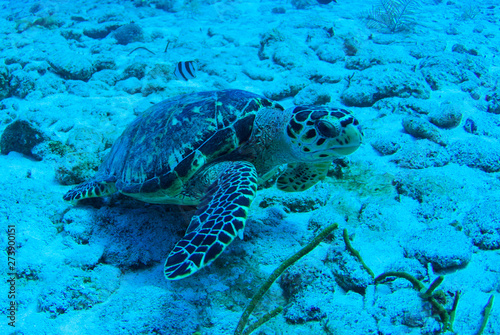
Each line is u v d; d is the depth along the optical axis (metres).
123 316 0.90
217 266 1.04
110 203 1.22
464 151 1.44
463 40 2.88
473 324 0.88
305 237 1.13
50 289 0.96
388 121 1.70
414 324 0.88
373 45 2.68
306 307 0.93
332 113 0.99
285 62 2.29
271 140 1.09
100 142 1.51
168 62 2.37
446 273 1.02
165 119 1.11
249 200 0.91
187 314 0.91
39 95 1.97
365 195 1.29
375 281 0.98
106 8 3.89
